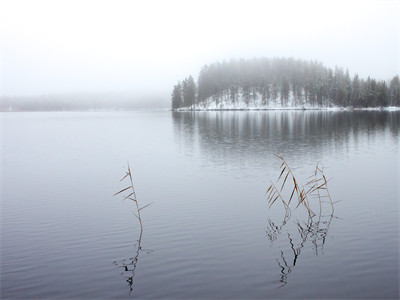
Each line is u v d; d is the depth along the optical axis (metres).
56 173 24.66
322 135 43.53
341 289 8.65
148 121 87.25
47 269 10.12
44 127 72.06
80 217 14.88
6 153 34.59
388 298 8.23
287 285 8.89
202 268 9.90
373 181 19.64
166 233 12.70
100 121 94.19
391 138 39.47
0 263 10.55
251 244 11.47
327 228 12.75
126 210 15.77
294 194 17.53
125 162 28.48
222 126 62.34
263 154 29.72
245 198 16.97
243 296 8.45
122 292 8.77
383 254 10.50
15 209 16.23
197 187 19.39
